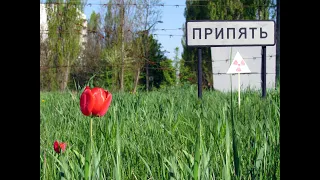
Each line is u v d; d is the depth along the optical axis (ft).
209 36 47.06
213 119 17.89
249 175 10.53
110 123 14.19
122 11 88.33
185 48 127.95
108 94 9.77
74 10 90.68
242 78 69.36
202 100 29.43
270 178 10.65
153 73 96.58
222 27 47.24
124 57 86.94
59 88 87.86
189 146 14.35
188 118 19.89
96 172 9.42
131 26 88.84
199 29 46.85
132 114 20.81
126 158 12.58
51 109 27.84
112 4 88.33
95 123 17.60
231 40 47.24
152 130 16.67
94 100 9.56
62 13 91.15
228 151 9.71
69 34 89.71
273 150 11.43
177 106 27.35
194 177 9.15
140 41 89.51
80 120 19.94
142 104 28.09
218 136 13.67
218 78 73.26
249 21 46.60
